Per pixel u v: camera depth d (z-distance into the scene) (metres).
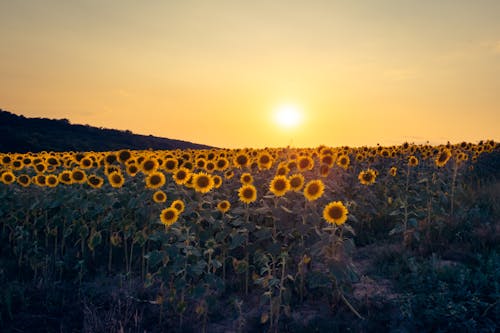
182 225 7.41
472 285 6.34
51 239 10.15
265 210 6.96
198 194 7.73
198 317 6.59
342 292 6.40
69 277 8.30
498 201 11.92
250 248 7.21
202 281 6.40
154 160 8.96
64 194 8.98
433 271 6.88
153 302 6.89
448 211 11.25
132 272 8.45
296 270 7.77
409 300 6.05
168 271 6.51
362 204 10.60
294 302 6.91
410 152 17.94
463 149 19.88
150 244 9.56
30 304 6.98
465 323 5.47
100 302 7.08
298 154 14.79
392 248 8.91
